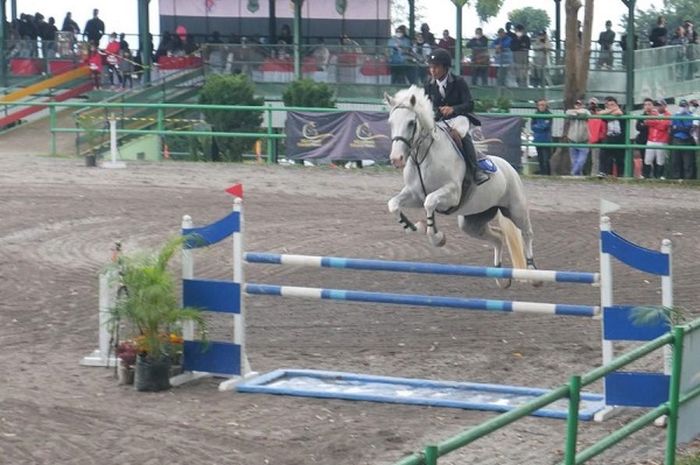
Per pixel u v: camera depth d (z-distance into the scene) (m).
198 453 9.43
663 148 27.47
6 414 10.36
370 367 12.48
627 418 10.73
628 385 10.73
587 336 13.81
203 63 37.31
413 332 13.98
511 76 35.53
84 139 31.02
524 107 34.66
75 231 19.59
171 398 11.18
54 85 37.84
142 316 11.28
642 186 26.78
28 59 38.19
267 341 13.51
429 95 14.39
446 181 13.74
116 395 11.23
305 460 9.34
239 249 11.77
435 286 16.41
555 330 14.09
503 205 14.87
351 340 13.61
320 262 11.99
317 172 27.38
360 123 28.16
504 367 12.47
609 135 28.00
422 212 22.03
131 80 38.47
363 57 36.44
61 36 38.81
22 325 13.98
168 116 33.97
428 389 11.55
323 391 11.32
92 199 22.66
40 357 12.61
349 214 21.77
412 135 13.37
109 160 28.81
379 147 28.06
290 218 21.19
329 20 40.91
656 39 37.62
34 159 29.16
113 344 12.16
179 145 30.41
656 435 10.21
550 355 12.96
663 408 8.77
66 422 10.20
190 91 36.78
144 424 10.22
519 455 9.55
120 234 19.41
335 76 36.62
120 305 11.53
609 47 37.56
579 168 28.12
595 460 9.51
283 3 41.03
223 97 31.77
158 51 38.97
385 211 22.20
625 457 9.62
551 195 24.81
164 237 19.22
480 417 10.66
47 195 23.00
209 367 11.84
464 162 13.97
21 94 37.16
